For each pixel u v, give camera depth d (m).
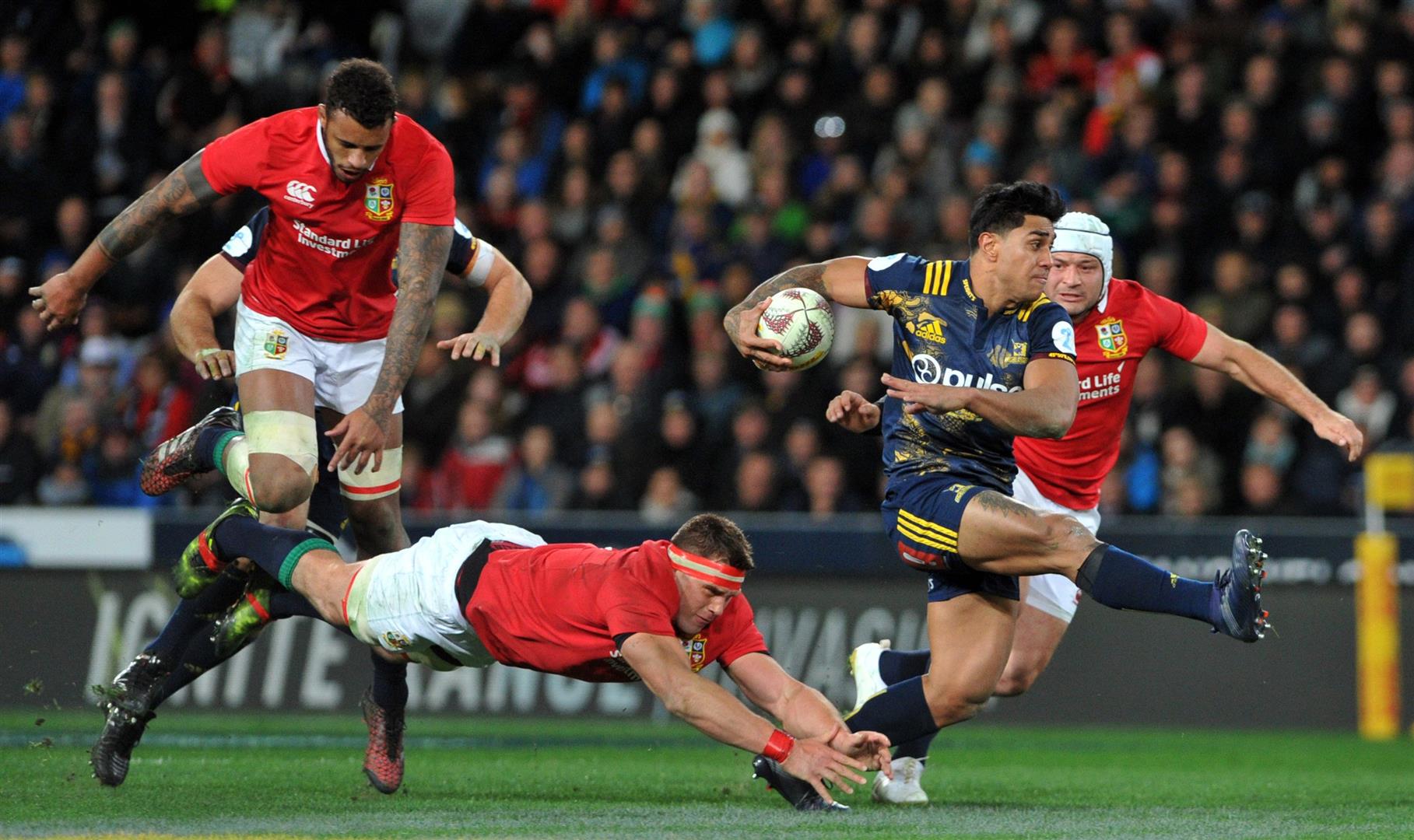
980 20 50.94
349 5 55.25
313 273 20.56
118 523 36.94
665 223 48.38
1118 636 37.44
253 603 20.81
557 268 47.50
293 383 20.70
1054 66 50.34
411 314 19.52
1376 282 44.88
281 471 20.17
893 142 49.00
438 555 18.44
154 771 22.97
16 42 51.91
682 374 44.22
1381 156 48.16
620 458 41.41
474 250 22.03
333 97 18.69
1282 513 40.38
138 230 20.20
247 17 53.12
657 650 17.05
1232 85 49.53
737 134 50.47
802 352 19.97
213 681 36.72
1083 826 17.56
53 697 36.53
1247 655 37.25
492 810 18.47
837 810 18.95
